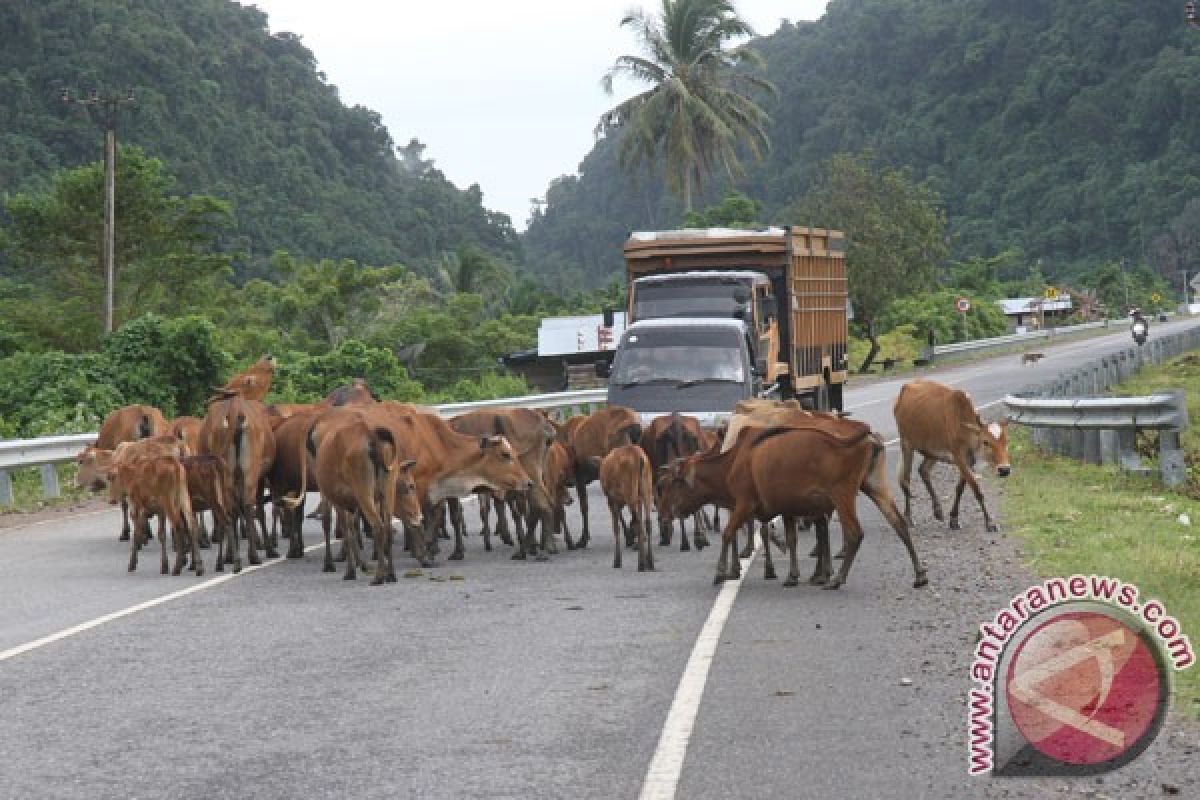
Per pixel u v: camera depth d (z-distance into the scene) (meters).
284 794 7.29
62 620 12.45
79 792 7.42
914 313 79.62
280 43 164.50
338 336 65.19
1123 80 189.75
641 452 14.48
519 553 15.57
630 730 8.28
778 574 13.88
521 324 74.56
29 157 112.62
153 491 15.02
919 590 12.59
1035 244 173.50
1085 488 19.23
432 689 9.41
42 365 34.16
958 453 16.31
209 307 56.22
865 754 7.65
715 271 25.14
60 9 129.00
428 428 15.27
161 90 128.75
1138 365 42.91
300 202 130.62
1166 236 160.88
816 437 12.70
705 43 71.44
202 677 9.99
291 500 15.68
